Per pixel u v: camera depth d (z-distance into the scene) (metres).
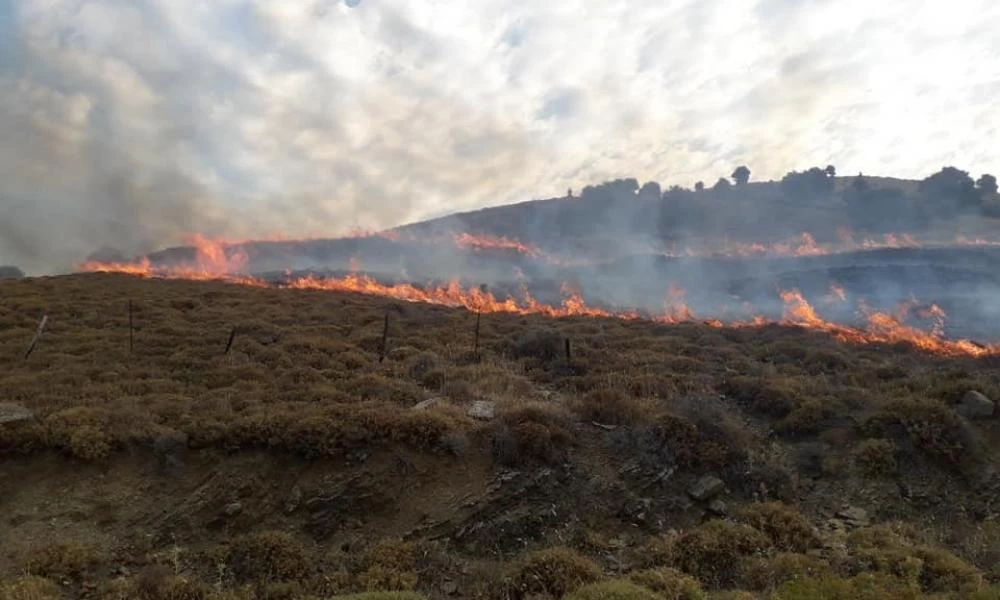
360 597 7.92
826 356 20.03
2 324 21.66
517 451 11.76
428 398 15.09
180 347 19.25
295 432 11.48
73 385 14.85
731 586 9.15
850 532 10.99
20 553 9.45
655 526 11.09
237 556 9.52
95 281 32.50
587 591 8.12
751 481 12.24
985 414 13.83
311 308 28.00
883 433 13.48
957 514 11.78
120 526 10.10
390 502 10.85
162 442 11.24
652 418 13.23
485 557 10.15
